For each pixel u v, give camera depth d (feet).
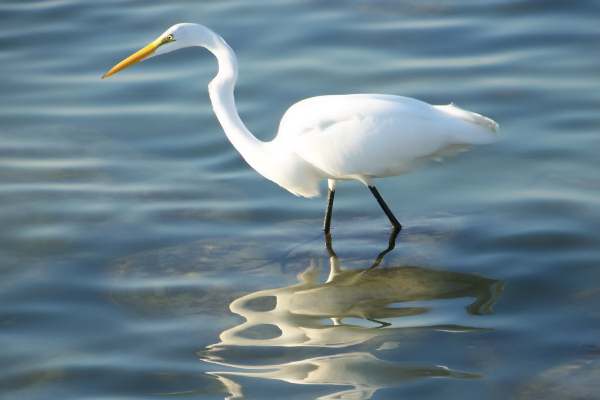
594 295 37.19
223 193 48.39
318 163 42.14
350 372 33.17
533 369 32.73
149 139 53.93
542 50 58.80
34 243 43.96
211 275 40.83
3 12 67.67
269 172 43.80
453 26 62.18
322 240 43.52
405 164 42.19
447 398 31.42
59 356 35.32
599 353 33.27
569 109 52.75
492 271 39.73
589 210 43.68
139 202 47.62
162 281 40.50
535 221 43.21
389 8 65.41
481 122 41.65
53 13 67.36
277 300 38.60
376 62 58.85
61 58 62.08
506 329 35.42
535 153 49.29
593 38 59.41
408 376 32.78
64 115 56.39
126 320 37.58
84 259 42.52
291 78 57.72
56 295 39.65
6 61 61.87
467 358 33.71
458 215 44.65
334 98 42.60
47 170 51.08
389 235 43.50
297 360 34.14
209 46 43.52
